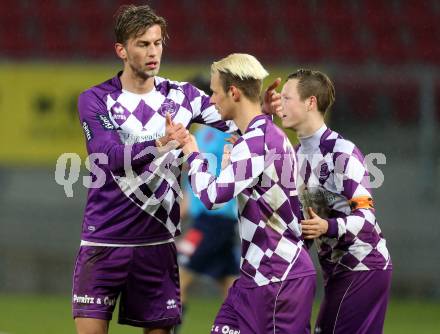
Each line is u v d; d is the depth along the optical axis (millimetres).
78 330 16594
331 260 16078
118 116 16312
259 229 14367
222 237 24344
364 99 40812
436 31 50938
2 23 50312
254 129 14477
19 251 37938
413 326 27797
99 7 50875
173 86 16906
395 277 35688
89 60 46219
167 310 17031
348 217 15258
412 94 41094
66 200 38469
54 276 37625
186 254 24500
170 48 49375
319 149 16031
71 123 37781
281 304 14320
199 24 50531
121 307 17094
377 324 16156
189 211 24469
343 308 16047
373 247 15953
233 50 49562
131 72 16312
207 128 23422
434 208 36375
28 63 37875
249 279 14508
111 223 16453
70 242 38156
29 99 37781
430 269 35625
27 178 38375
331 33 50656
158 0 51250
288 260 14398
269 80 37344
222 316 14758
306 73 16156
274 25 50781
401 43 50500
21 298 34500
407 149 37781
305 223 14914
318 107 16062
